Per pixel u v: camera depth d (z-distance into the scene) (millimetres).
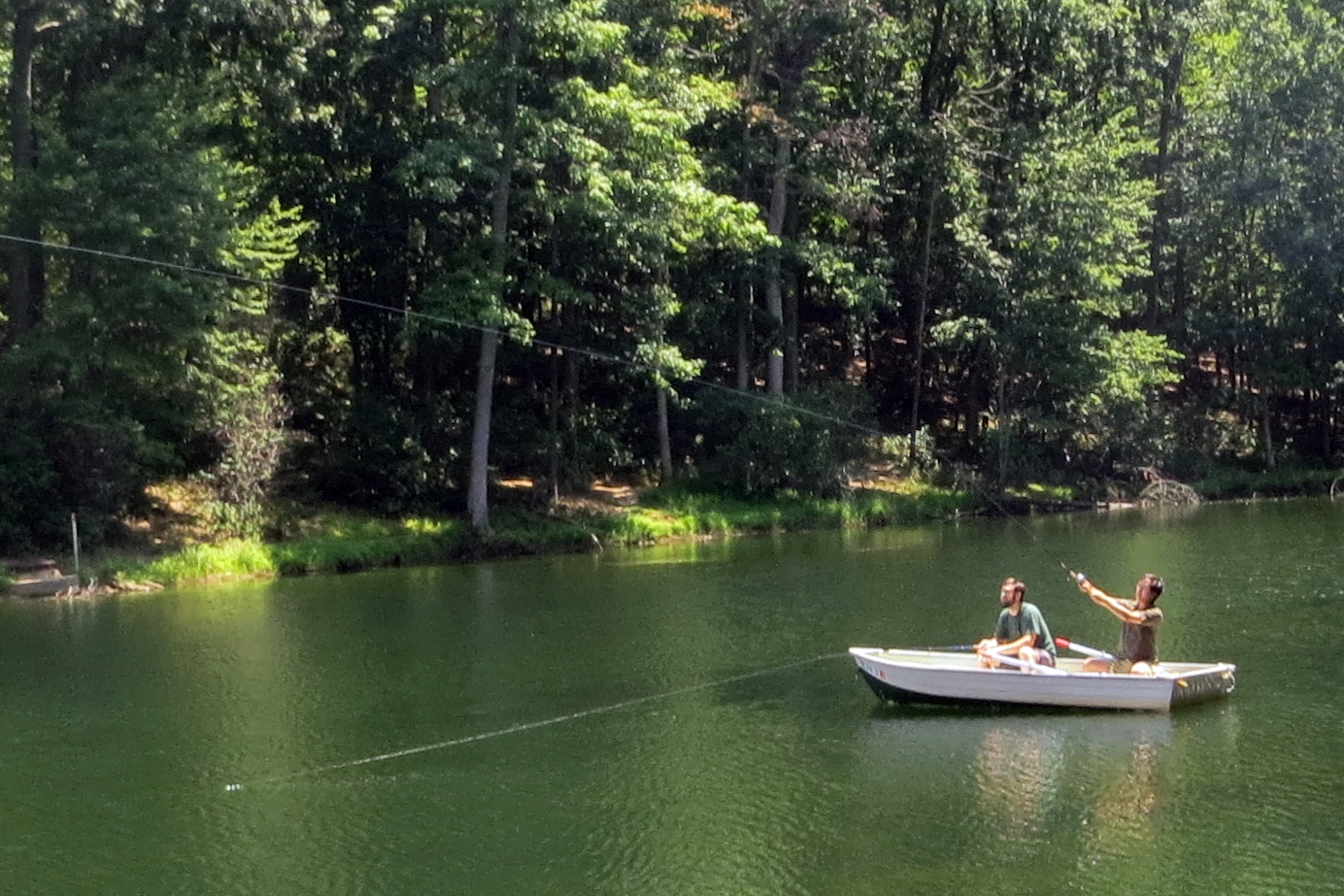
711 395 36875
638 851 11242
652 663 17969
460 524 30734
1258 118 44562
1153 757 13469
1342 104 44000
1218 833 11398
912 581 24719
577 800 12531
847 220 39906
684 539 33312
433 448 32781
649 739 14438
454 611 22469
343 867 11078
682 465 38406
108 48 29531
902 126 38906
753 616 21234
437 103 32312
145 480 28453
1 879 10961
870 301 38000
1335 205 44500
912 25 40719
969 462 41906
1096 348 39688
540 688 16719
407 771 13516
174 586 25969
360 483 31828
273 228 29594
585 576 26594
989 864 10828
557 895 10406
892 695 15516
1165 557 27438
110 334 26656
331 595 24531
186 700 16500
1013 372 41281
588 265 32812
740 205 31344
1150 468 42219
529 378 36344
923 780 12883
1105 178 39875
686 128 31141
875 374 45781
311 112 31812
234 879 10867
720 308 36656
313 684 17172
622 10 31375
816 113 37156
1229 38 49031
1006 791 12516
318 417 32531
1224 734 14227
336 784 13148
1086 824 11656
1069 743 14023
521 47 29625
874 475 40062
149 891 10695
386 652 19016
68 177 25891
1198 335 46031
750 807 12234
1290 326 45750
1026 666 15188
